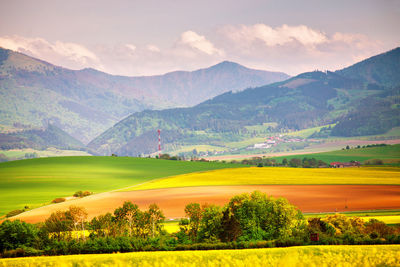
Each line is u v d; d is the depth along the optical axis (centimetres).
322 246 4169
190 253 3903
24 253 4312
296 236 4819
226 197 11850
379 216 8188
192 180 15562
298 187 13738
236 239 4888
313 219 5497
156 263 3366
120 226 5709
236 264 3288
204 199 11594
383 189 13025
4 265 3550
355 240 4472
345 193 12469
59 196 12688
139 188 14000
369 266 3225
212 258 3597
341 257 3484
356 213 9306
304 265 3172
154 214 5847
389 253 3606
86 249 4325
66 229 5544
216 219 4969
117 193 13000
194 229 5300
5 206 11069
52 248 4422
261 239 4903
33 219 8975
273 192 12800
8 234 4688
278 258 3347
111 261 3591
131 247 4369
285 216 5194
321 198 11750
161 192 12988
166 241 4794
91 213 9800
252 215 5200
